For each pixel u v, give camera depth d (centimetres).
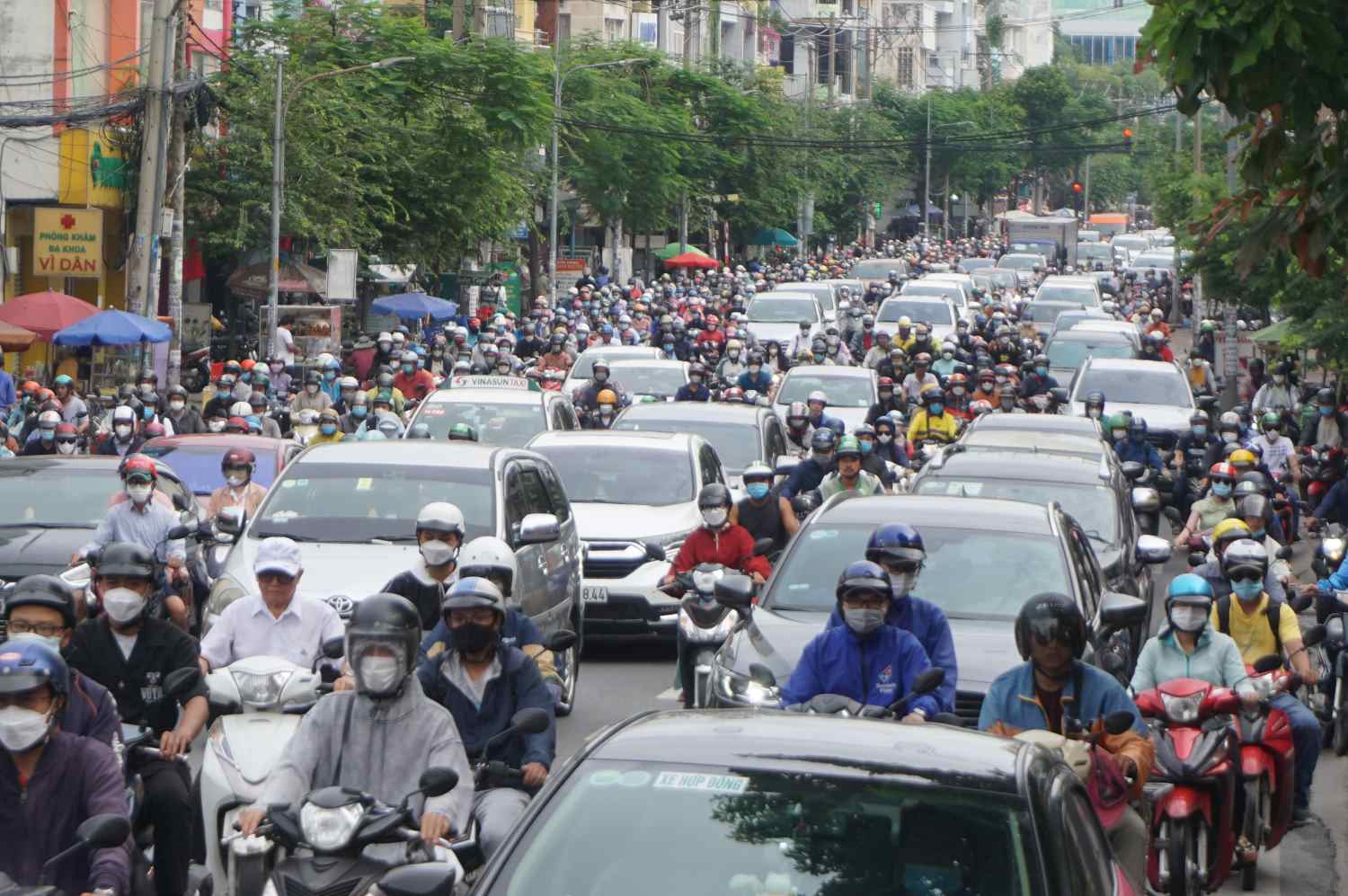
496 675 1417
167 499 2486
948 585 1952
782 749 987
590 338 7594
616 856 908
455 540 1806
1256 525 2573
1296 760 2003
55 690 1105
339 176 7631
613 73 12131
